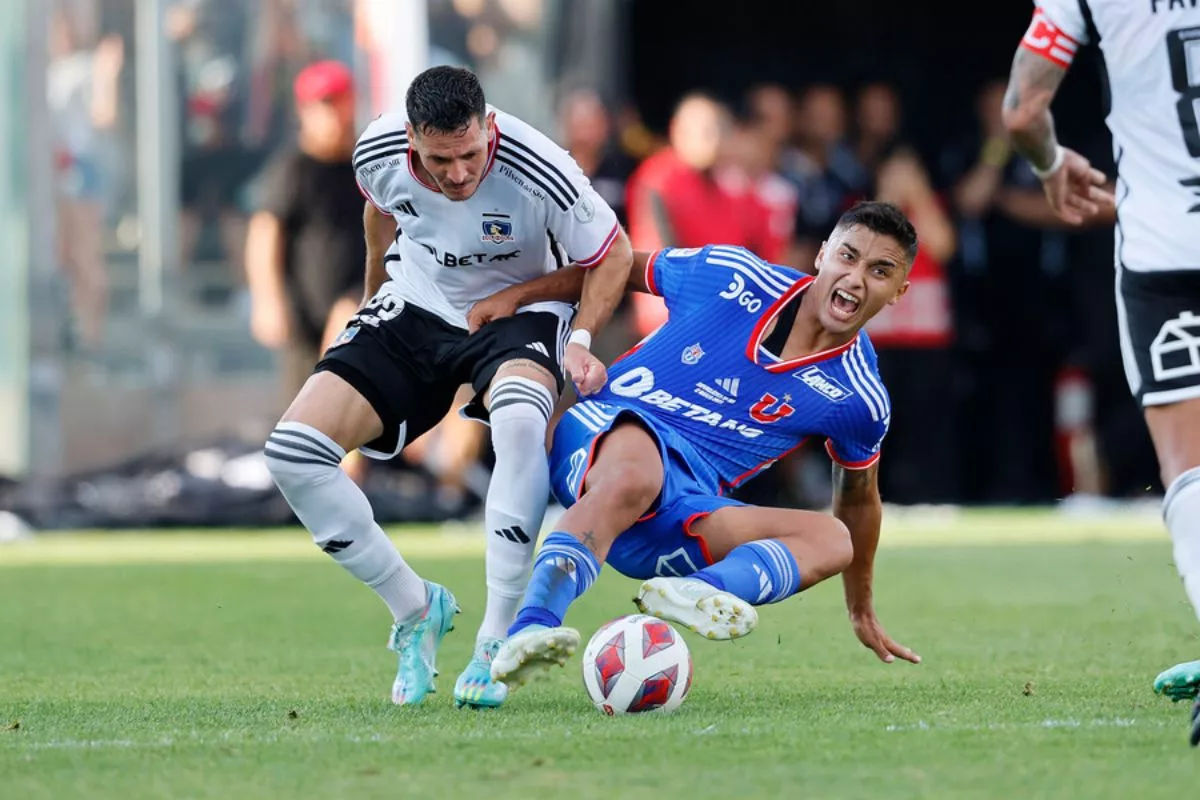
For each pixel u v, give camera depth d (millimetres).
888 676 21469
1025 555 40375
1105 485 59156
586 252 20172
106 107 56031
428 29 57625
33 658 24422
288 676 22312
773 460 21094
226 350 56844
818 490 55562
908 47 72750
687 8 73062
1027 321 56000
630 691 17844
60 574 37781
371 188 20281
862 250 19875
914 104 72250
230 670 23000
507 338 20031
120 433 56125
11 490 51906
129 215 56344
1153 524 50375
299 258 49375
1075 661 22750
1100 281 56500
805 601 31062
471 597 32156
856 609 21156
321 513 19312
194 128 56625
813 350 20438
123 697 20219
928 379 55812
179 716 18406
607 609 30578
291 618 29578
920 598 31562
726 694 19750
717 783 14102
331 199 49250
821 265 20297
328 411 19547
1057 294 56000
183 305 56688
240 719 18109
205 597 33000
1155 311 17016
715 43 73438
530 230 20078
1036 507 58000
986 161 55438
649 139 56938
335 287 49406
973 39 72250
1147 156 17297
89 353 55906
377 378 19906
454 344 20297
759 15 73125
